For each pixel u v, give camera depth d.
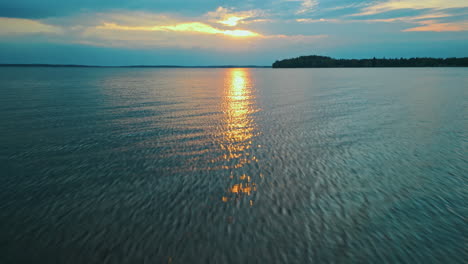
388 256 6.83
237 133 18.20
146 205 9.17
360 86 54.97
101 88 50.50
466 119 21.91
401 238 7.52
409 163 12.87
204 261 6.61
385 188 10.43
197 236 7.55
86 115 23.77
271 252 6.94
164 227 7.96
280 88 53.69
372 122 21.25
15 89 45.62
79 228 7.95
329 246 7.20
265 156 13.79
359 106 29.05
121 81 74.88
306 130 18.94
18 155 13.80
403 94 39.47
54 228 7.97
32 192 10.10
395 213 8.76
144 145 15.51
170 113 25.27
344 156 13.79
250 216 8.54
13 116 22.92
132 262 6.58
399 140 16.42
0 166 12.42
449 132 18.09
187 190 10.22
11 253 6.93
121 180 11.07
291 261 6.64
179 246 7.14
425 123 20.69
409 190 10.28
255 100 35.16
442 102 30.91
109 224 8.14
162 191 10.14
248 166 12.50
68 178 11.24
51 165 12.57
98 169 12.15
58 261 6.65
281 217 8.50
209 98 37.31
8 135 17.23
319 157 13.63
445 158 13.47
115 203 9.32
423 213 8.75
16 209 8.98
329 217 8.52
